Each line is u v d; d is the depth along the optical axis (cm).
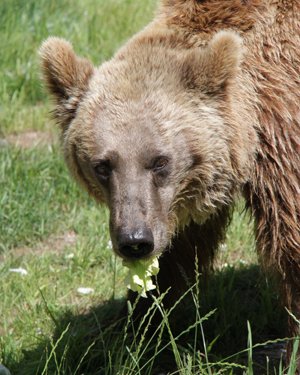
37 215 1508
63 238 1484
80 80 1056
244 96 1029
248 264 1370
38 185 1569
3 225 1477
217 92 1020
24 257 1408
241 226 1440
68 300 1290
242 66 1039
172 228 1034
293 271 1034
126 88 1009
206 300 1221
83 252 1396
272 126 1022
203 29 1073
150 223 965
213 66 1005
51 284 1332
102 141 991
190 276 1193
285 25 1039
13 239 1462
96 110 1010
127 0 2406
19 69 2002
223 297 1218
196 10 1080
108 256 1394
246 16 1055
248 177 1034
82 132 1018
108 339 1127
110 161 988
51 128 1838
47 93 1091
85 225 1498
